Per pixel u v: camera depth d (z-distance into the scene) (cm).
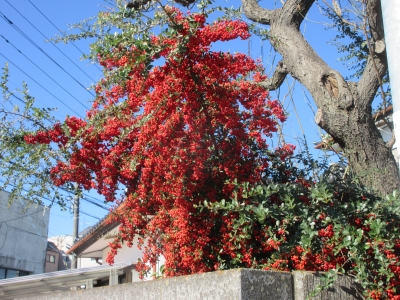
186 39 454
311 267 412
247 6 679
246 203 480
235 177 520
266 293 321
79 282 1004
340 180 527
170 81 475
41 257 2458
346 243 375
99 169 583
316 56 612
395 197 432
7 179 582
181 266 535
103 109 560
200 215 518
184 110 490
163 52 473
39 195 589
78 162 574
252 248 471
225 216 486
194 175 504
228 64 498
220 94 511
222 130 552
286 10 636
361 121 555
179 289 352
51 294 494
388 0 302
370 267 379
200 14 469
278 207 447
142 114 530
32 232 2395
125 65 478
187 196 516
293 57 611
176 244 536
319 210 432
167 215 540
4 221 2156
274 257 436
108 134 551
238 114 551
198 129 512
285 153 586
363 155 552
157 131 492
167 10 478
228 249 480
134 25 476
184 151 504
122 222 619
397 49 291
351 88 577
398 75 287
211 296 325
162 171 510
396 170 558
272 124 554
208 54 486
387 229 418
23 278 915
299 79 608
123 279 1228
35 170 583
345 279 362
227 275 319
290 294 336
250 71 555
